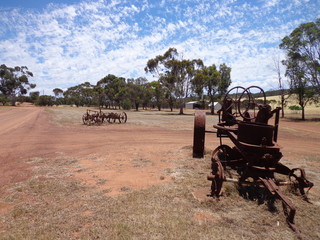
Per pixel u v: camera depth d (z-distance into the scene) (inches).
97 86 3427.7
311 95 1168.2
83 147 363.9
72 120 899.4
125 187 188.4
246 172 172.2
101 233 123.0
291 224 133.0
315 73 1133.7
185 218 138.8
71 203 160.4
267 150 167.5
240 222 136.2
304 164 271.6
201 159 275.6
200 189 185.8
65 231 126.0
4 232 125.4
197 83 1774.1
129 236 120.0
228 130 226.1
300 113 1916.8
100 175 221.6
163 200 163.3
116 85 3277.6
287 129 709.3
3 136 475.5
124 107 2847.0
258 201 162.7
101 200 164.4
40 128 627.8
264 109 205.0
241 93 237.1
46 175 221.1
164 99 2642.7
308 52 1149.7
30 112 1571.1
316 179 218.1
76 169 241.9
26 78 3705.7
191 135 513.7
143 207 152.5
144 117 1224.8
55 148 355.3
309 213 149.2
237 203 159.9
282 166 191.9
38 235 122.0
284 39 1181.1
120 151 331.6
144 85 2913.4
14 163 264.7
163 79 1886.1
